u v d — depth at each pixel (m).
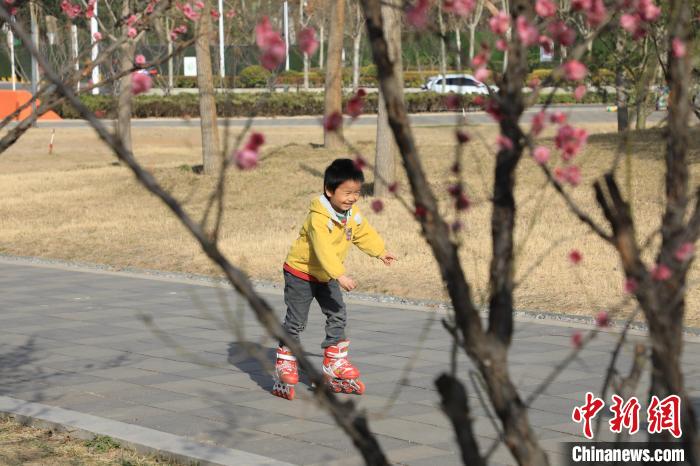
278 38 3.41
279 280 21.95
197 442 10.38
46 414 11.42
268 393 12.55
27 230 30.38
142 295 20.44
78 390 12.73
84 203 34.97
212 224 29.86
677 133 3.90
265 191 34.53
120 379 13.30
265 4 9.52
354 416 3.76
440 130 46.97
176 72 81.62
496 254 3.85
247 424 11.16
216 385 12.95
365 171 36.81
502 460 9.80
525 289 19.17
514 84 3.79
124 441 10.47
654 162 30.73
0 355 14.81
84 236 28.73
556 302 18.14
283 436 10.70
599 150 33.19
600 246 22.77
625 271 3.81
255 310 3.64
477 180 31.64
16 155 51.72
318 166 38.31
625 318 16.81
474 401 11.87
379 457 3.73
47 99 6.68
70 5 9.65
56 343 15.68
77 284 22.03
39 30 10.63
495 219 3.86
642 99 4.41
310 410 11.75
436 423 11.09
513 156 3.83
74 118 73.62
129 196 35.91
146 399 12.27
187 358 14.52
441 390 3.73
